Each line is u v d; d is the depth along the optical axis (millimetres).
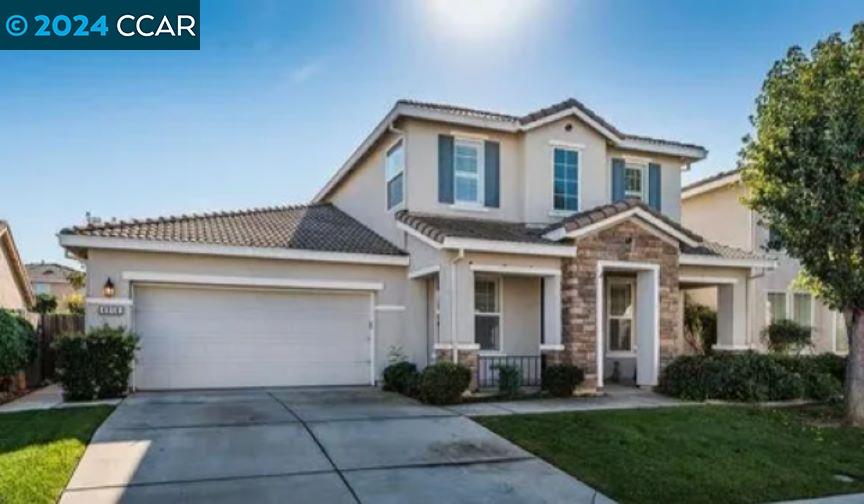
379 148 19047
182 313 15242
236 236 16172
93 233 14305
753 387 14398
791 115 12539
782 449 10398
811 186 12531
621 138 18688
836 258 12570
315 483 7996
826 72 12391
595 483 8359
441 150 17094
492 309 17297
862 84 11977
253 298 15891
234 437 10000
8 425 10328
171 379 15062
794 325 19391
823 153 12227
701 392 14469
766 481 8750
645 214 15891
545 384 14734
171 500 7242
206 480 7953
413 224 15758
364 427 10898
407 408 12719
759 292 20078
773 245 13500
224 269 15367
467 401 13750
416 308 16984
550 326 15398
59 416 11125
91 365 13398
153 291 15031
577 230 15188
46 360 17734
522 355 17266
